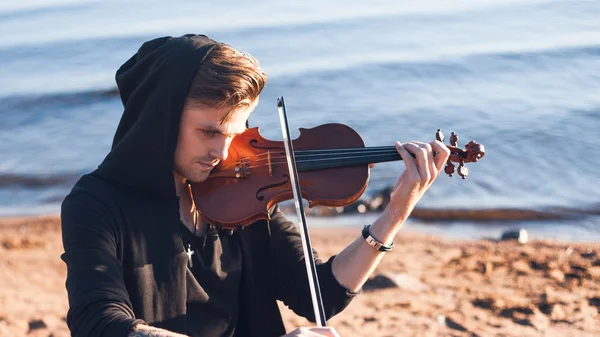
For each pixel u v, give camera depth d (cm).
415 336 590
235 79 249
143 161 255
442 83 1593
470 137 1273
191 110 252
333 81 1644
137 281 255
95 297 234
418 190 276
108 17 2675
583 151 1158
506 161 1119
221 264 281
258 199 294
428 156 275
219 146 259
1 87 1811
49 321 623
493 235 885
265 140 308
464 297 659
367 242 283
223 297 279
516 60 1698
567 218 945
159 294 259
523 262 739
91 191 254
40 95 1675
